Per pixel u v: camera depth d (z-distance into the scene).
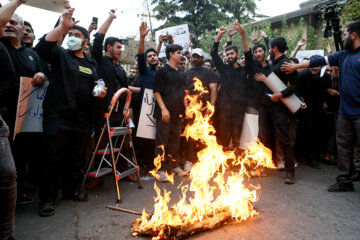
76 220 2.49
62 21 2.52
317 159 5.21
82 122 2.96
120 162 3.80
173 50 4.00
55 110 2.72
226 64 4.52
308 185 3.62
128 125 3.53
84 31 3.00
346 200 3.05
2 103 2.58
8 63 2.55
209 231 2.26
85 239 2.14
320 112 4.84
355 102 3.19
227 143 4.42
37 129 2.92
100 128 3.59
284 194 3.24
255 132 4.19
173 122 4.02
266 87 3.99
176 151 4.10
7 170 1.67
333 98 4.94
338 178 3.42
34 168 3.34
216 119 4.57
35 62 3.10
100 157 3.59
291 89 3.64
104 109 3.52
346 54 3.27
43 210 2.58
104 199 3.05
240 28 4.02
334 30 4.11
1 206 1.69
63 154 2.78
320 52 5.63
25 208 2.79
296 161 4.94
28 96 2.78
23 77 2.65
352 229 2.33
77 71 2.83
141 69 4.25
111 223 2.43
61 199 3.04
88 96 2.97
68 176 3.01
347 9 5.27
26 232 2.25
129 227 2.35
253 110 4.21
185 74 4.55
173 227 2.11
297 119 4.98
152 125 4.15
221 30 4.29
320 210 2.75
